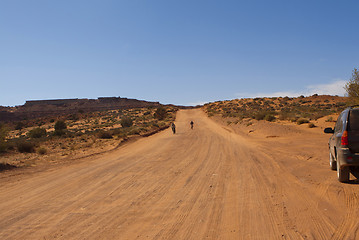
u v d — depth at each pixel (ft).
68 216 20.75
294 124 111.96
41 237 16.88
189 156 51.57
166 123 249.75
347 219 16.58
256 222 17.26
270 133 88.84
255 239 14.84
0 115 638.94
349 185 24.08
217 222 17.81
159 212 20.62
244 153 50.83
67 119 412.77
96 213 21.15
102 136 118.62
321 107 236.02
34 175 40.86
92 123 323.98
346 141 23.24
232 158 45.60
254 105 360.48
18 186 33.32
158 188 28.19
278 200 21.39
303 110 206.49
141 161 49.01
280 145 60.54
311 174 29.68
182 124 231.71
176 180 31.48
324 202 20.08
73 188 30.42
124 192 27.27
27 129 320.70
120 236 16.49
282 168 34.12
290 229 15.78
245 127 121.19
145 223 18.49
